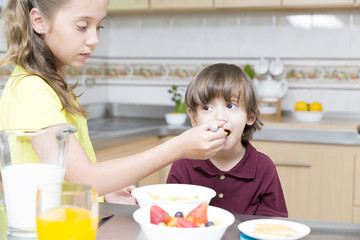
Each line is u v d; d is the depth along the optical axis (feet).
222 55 10.96
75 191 2.23
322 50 10.39
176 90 10.63
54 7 3.20
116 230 2.60
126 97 11.74
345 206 8.55
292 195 8.79
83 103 10.80
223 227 2.38
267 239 2.43
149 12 10.75
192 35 11.11
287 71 10.63
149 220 2.56
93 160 4.14
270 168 4.63
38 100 3.16
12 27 3.39
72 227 2.07
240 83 4.58
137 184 8.22
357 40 10.19
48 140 2.49
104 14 3.33
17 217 2.46
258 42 10.71
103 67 11.60
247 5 9.61
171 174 4.81
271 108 10.23
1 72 7.23
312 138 8.62
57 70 3.66
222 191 4.57
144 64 11.52
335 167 8.55
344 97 10.37
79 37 3.27
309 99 10.57
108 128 9.11
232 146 4.58
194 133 3.10
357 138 8.41
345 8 9.91
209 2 9.79
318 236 2.56
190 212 2.59
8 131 2.53
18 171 2.43
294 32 10.51
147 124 10.05
